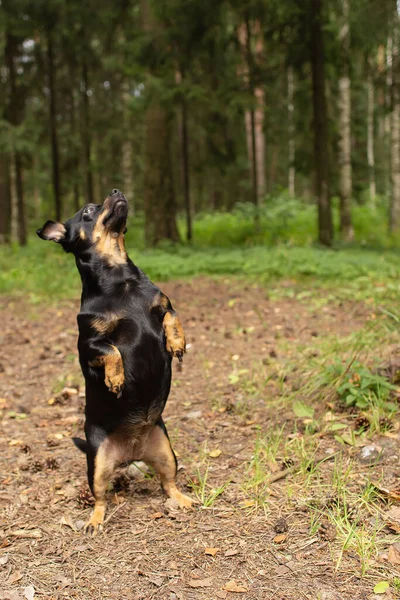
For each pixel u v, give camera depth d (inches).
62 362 276.7
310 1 503.2
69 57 791.1
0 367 267.6
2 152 697.0
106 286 139.0
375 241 702.5
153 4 498.0
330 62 554.3
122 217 142.5
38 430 196.7
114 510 140.7
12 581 112.8
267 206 711.1
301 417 181.2
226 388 218.7
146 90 524.1
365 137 1051.9
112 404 135.9
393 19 495.2
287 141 751.1
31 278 508.1
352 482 141.2
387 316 245.9
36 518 139.3
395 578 105.7
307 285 410.3
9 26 676.7
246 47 559.8
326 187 538.0
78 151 867.4
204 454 165.9
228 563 115.1
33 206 1482.5
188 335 303.0
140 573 113.7
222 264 492.7
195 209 1357.0
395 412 171.9
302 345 253.1
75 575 114.5
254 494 141.3
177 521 133.6
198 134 908.6
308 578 108.2
